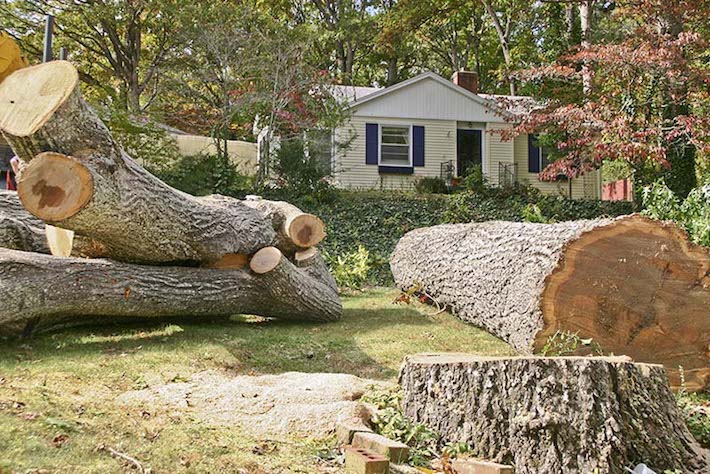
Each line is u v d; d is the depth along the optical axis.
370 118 20.20
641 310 5.20
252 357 5.77
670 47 14.02
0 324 5.30
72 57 26.17
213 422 3.96
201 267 6.90
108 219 5.52
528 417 3.27
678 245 5.30
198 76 18.03
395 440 3.65
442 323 7.52
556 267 5.22
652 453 3.23
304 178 16.23
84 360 5.16
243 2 23.98
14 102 5.07
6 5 23.02
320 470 3.32
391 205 16.34
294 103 17.33
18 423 3.19
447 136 20.75
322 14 31.33
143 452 3.15
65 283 5.60
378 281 11.86
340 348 6.27
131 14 23.59
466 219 15.59
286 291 7.08
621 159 16.88
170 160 17.97
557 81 18.30
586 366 3.24
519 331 5.70
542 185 21.33
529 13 24.84
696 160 17.22
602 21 20.59
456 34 34.34
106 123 16.17
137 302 6.05
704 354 5.21
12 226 6.44
